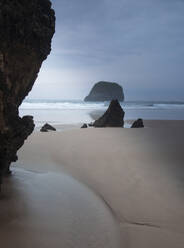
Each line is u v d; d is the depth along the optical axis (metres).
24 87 6.10
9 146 5.13
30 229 4.09
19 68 5.46
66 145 10.88
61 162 8.33
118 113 20.42
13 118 5.29
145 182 6.38
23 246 3.65
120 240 3.98
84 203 5.21
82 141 11.77
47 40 6.16
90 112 40.38
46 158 8.84
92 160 8.48
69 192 5.76
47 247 3.67
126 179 6.64
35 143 11.35
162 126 20.27
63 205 5.07
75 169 7.57
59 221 4.41
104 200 5.42
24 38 5.18
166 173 7.04
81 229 4.22
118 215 4.79
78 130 15.61
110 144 11.00
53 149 10.16
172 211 4.95
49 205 5.03
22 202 5.07
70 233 4.07
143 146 10.51
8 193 5.47
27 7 5.15
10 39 4.82
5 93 4.75
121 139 12.26
